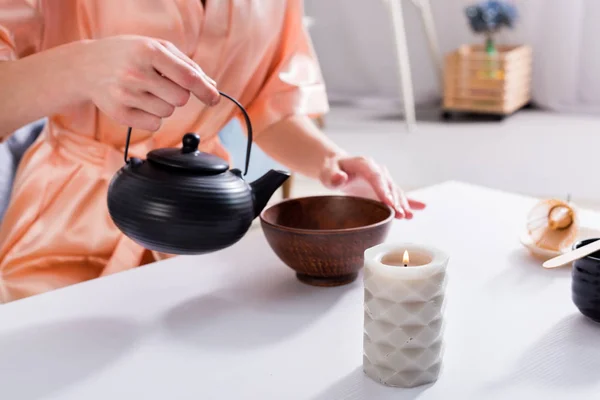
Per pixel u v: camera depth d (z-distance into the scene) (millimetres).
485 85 3758
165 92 794
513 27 3789
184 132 1235
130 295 864
